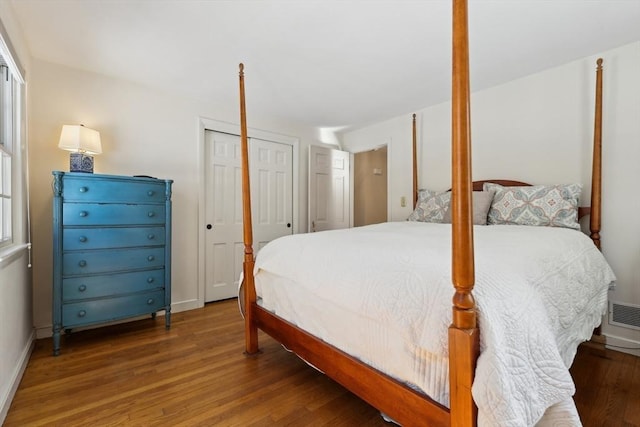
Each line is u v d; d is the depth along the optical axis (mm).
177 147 3025
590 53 2246
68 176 2156
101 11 1765
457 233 853
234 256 3479
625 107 2131
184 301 3059
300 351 1592
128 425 1372
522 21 1861
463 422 848
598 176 2125
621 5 1710
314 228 4020
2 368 1452
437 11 1763
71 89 2465
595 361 1966
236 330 2541
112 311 2330
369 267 1261
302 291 1608
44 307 2338
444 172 3213
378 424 1378
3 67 1817
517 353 854
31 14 1785
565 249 1574
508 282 984
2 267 1467
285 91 2938
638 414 1434
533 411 832
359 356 1258
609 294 2168
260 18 1832
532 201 2295
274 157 3797
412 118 3455
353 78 2658
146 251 2494
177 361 1983
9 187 1854
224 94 3025
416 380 1031
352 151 4363
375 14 1790
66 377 1782
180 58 2328
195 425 1371
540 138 2541
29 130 2230
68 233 2156
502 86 2758
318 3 1694
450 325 896
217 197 3348
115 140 2676
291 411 1471
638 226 2076
